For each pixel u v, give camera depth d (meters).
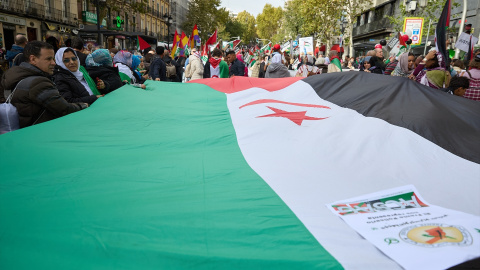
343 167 2.52
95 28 32.91
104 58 4.73
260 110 3.81
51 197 1.91
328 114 3.56
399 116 3.24
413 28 12.85
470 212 2.04
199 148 2.89
